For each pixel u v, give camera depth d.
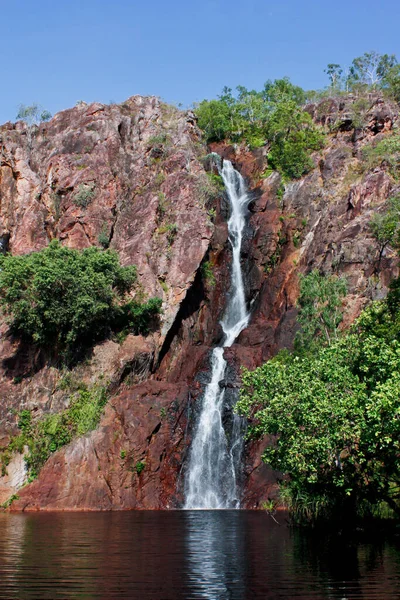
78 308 51.00
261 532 29.12
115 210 62.81
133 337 53.91
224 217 66.94
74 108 71.88
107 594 16.27
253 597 15.94
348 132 74.25
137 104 74.19
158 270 58.50
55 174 64.50
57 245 55.06
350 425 26.02
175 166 65.19
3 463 46.75
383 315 36.69
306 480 28.67
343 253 55.75
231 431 49.06
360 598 15.83
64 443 47.44
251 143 77.69
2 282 51.97
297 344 49.62
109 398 50.28
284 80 94.50
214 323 60.88
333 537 27.14
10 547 24.08
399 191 57.03
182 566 20.05
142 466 46.19
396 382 24.17
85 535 27.98
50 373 51.66
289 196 67.75
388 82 86.38
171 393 50.59
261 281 63.50
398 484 28.69
